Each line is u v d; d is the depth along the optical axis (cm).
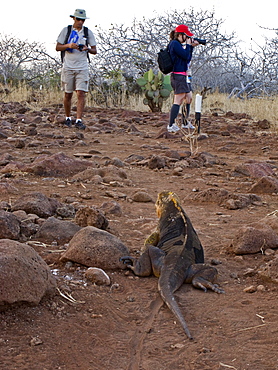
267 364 291
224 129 1429
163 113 1841
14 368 277
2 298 317
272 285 399
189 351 304
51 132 1238
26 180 732
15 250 340
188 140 1231
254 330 330
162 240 445
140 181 776
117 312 350
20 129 1298
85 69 1301
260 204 652
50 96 2111
